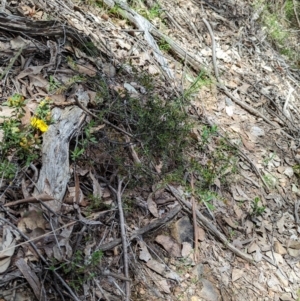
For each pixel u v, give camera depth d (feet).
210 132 5.45
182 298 4.07
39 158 4.00
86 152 4.38
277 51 8.85
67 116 4.33
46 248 3.55
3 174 3.75
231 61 7.41
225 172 5.41
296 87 7.94
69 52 5.21
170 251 4.32
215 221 4.85
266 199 5.55
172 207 4.58
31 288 3.38
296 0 11.00
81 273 3.59
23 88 4.56
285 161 6.23
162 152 4.86
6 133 3.90
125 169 4.45
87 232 3.87
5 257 3.37
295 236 5.34
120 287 3.78
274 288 4.66
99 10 6.31
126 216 4.25
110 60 5.52
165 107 5.24
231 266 4.59
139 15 6.53
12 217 3.62
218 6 8.48
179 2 7.75
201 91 6.44
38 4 5.57
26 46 4.88
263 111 6.86
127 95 4.98
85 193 4.17
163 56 6.37
